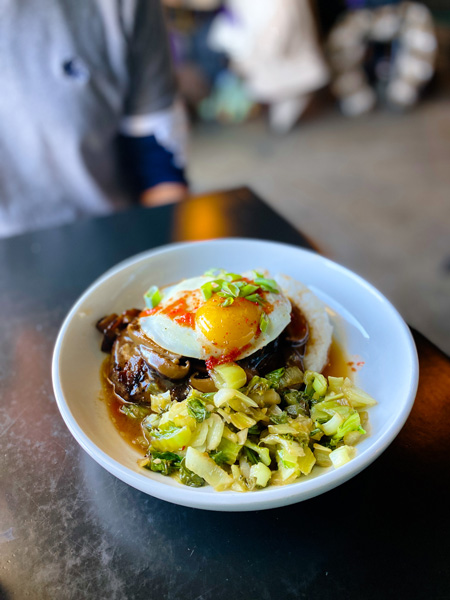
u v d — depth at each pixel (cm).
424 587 20
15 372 31
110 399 28
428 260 85
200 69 129
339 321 31
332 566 21
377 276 83
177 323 27
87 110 52
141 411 27
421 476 24
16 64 48
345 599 20
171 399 27
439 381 28
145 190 61
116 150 58
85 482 25
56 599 20
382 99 136
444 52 142
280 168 114
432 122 126
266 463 23
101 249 42
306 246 41
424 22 124
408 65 127
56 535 22
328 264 33
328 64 129
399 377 26
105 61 51
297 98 124
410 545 21
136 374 28
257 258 35
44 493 24
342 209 100
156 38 53
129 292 34
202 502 20
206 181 111
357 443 24
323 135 125
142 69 54
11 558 22
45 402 29
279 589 20
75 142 52
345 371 29
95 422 26
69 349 29
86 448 22
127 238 44
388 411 24
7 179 53
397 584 20
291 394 26
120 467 21
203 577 21
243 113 132
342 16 130
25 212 55
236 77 129
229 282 27
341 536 22
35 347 33
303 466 23
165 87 56
